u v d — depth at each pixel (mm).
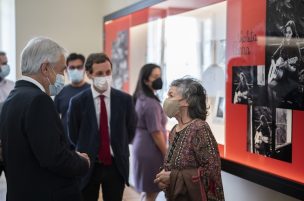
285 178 2170
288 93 2156
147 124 3084
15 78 5113
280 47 2211
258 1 2406
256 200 2518
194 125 1913
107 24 4957
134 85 4434
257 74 2426
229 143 2742
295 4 2088
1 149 1830
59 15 5254
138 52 4344
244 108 2570
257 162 2447
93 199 2711
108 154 2668
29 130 1677
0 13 5270
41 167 1746
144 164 3129
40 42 1785
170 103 1977
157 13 3883
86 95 2719
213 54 2979
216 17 2924
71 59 3650
